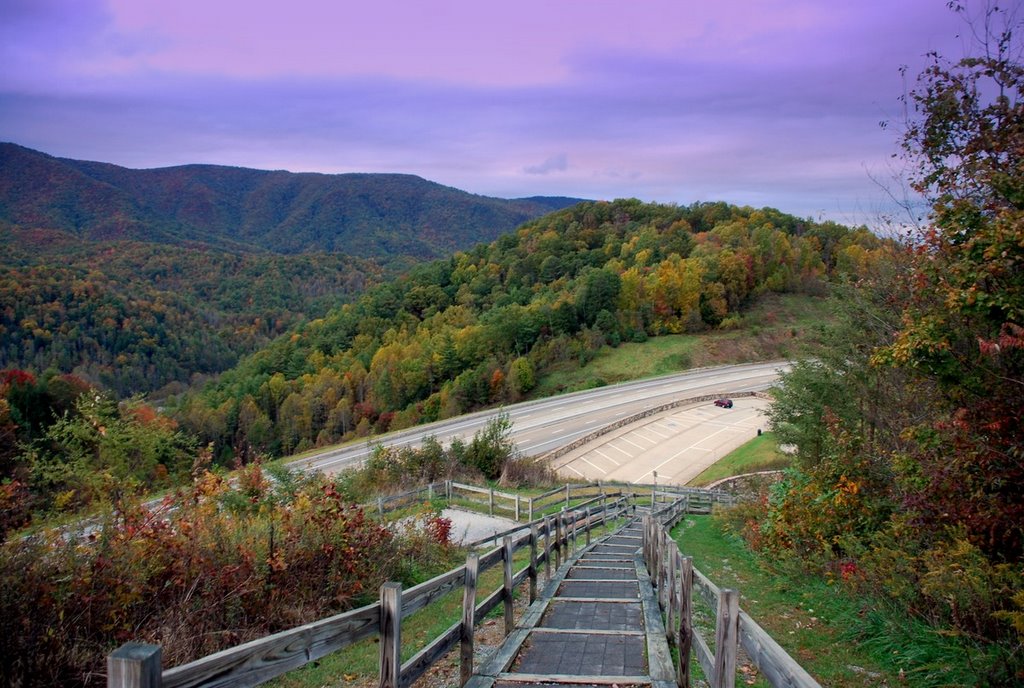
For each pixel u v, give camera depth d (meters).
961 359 7.14
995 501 6.74
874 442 11.35
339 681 6.36
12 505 6.43
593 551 14.56
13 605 5.35
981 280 6.66
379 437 53.25
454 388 85.81
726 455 45.41
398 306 135.25
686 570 4.94
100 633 5.99
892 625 6.58
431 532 12.96
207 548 7.32
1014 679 5.12
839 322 15.26
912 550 7.62
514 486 27.88
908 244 9.26
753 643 3.35
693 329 102.06
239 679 2.63
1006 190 7.05
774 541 12.16
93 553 6.31
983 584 5.78
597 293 102.56
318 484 10.56
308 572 8.38
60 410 32.38
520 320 99.31
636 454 46.72
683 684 4.88
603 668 5.59
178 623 6.43
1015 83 7.44
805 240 121.56
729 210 161.12
